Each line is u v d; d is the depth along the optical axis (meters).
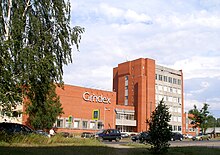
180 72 112.44
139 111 94.06
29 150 17.09
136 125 93.81
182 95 111.94
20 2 22.84
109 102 81.81
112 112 82.19
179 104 109.88
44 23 24.41
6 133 21.45
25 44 22.56
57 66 22.77
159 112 18.91
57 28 24.53
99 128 78.19
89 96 77.25
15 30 21.83
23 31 22.77
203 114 84.62
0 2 22.06
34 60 21.20
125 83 101.19
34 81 21.70
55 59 22.42
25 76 20.34
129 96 98.88
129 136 65.62
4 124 24.83
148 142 19.12
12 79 18.80
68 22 24.94
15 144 19.95
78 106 74.50
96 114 38.34
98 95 79.31
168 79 107.25
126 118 92.12
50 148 18.75
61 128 70.31
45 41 23.55
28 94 22.19
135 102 96.19
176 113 108.25
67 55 24.83
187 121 112.38
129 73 100.44
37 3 24.08
